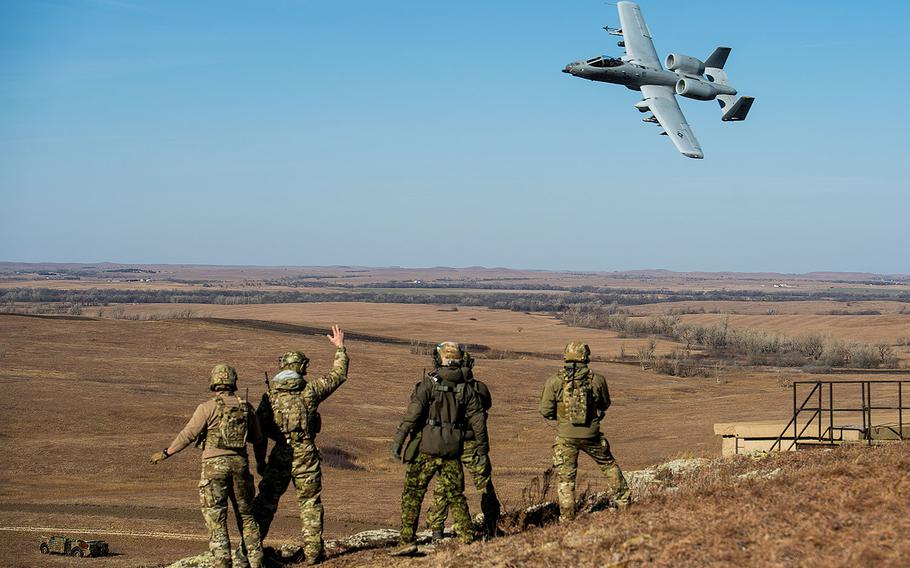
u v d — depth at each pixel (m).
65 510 37.31
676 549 7.92
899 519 8.06
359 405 75.44
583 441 10.32
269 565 10.05
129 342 103.81
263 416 9.95
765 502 9.39
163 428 60.94
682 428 59.72
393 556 9.73
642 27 40.34
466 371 9.81
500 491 36.09
